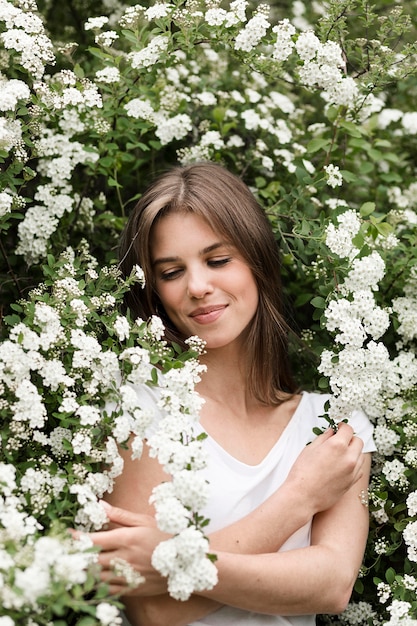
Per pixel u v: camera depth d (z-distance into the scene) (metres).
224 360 2.19
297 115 3.32
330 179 2.47
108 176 2.85
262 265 2.19
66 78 2.29
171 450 1.68
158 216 2.09
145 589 1.73
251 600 1.81
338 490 1.97
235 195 2.14
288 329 2.33
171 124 2.76
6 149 2.11
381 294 2.59
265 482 2.08
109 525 1.83
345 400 2.04
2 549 1.50
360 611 2.27
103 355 1.92
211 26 2.38
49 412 2.03
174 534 1.63
